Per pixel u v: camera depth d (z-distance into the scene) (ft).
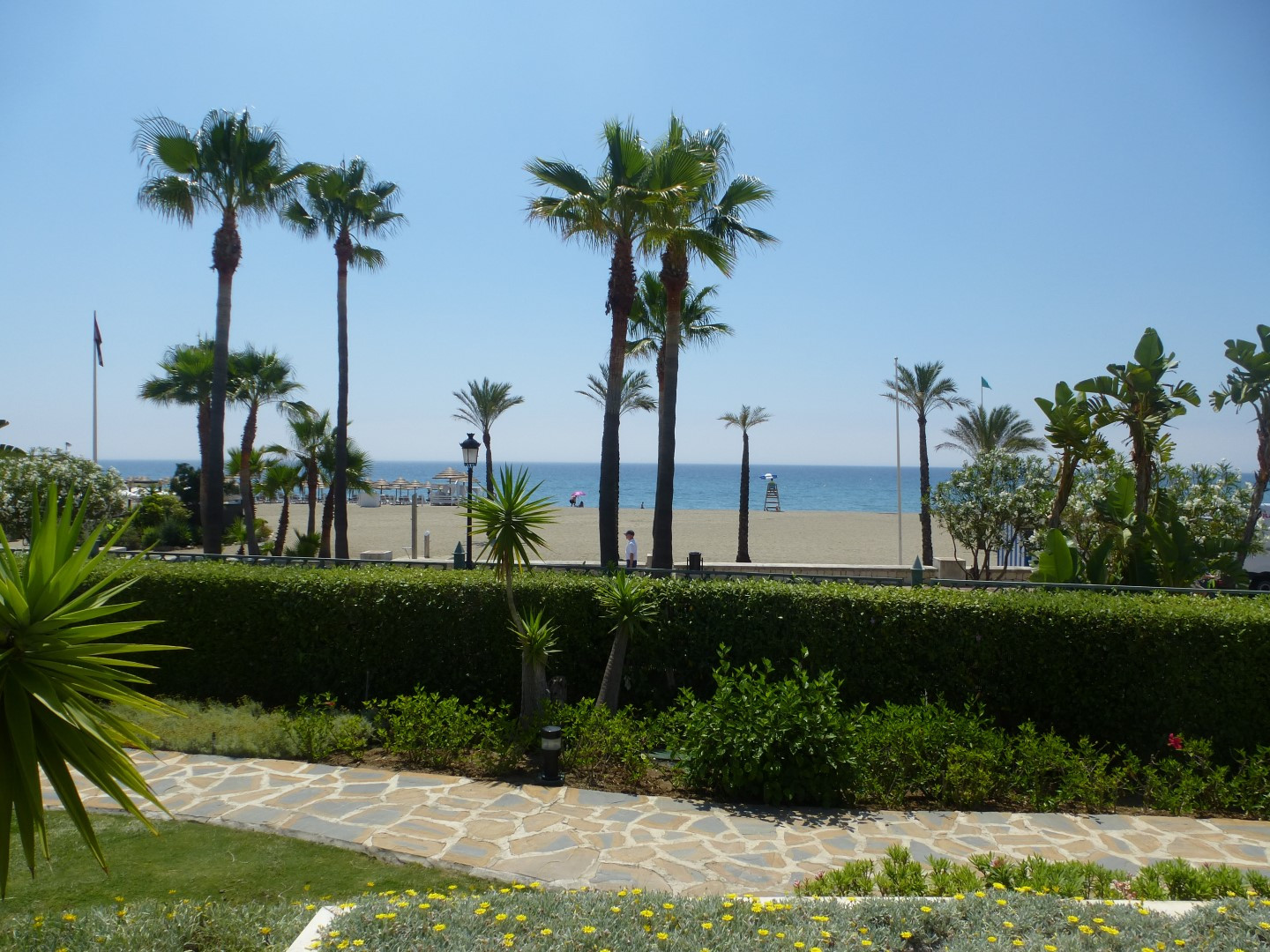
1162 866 15.14
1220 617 26.17
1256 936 11.48
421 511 175.01
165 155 54.85
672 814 21.48
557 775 23.97
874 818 21.50
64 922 12.82
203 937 12.24
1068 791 22.79
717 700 24.02
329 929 11.42
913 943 11.44
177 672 33.81
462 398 95.76
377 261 74.23
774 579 31.42
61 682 9.68
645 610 29.71
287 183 59.06
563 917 12.00
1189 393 43.16
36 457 66.33
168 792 22.43
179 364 83.35
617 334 49.21
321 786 23.15
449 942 10.93
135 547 75.92
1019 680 27.78
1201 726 26.08
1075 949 10.82
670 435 49.03
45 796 21.93
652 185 45.60
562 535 116.57
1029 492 65.67
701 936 11.30
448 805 21.77
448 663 31.73
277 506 184.24
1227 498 52.01
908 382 91.50
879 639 28.63
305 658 32.65
